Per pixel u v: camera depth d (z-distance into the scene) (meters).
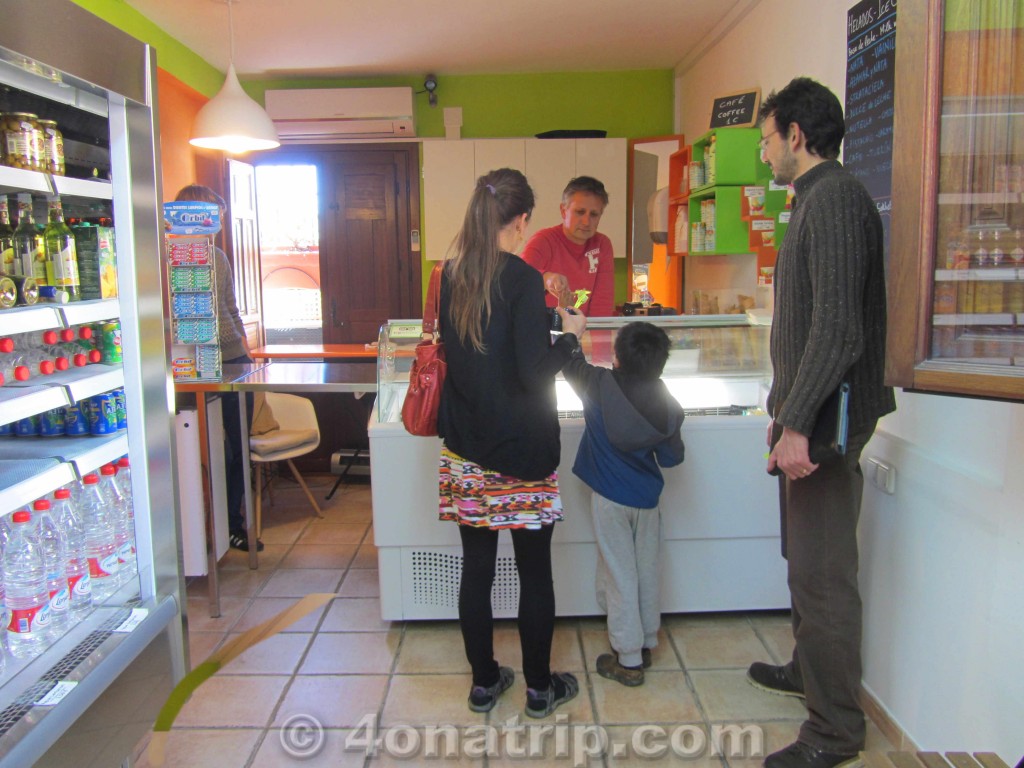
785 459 1.69
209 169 5.16
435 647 2.58
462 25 4.36
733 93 4.29
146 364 1.83
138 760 1.98
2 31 1.31
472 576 2.12
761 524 2.64
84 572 1.77
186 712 2.20
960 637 1.74
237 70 5.29
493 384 1.92
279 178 5.80
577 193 3.20
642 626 2.35
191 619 2.83
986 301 0.93
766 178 3.50
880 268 1.69
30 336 1.73
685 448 2.50
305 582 3.16
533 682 2.14
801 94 1.74
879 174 2.41
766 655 2.48
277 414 3.96
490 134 5.60
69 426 1.84
